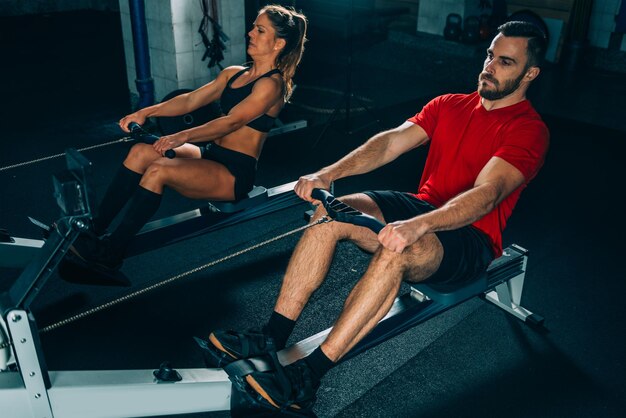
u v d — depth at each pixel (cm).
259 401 142
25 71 537
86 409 148
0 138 377
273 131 392
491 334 210
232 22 406
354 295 149
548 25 581
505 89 166
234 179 219
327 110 442
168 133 296
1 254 210
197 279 235
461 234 169
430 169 189
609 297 233
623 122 435
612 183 335
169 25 380
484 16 606
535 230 283
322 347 147
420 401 179
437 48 609
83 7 845
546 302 229
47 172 329
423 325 213
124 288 228
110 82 511
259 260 251
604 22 567
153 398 152
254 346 146
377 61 581
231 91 227
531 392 183
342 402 177
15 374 146
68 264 190
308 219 279
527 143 164
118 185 206
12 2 785
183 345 199
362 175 341
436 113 187
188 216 223
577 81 536
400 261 150
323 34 661
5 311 134
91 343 198
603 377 191
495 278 199
